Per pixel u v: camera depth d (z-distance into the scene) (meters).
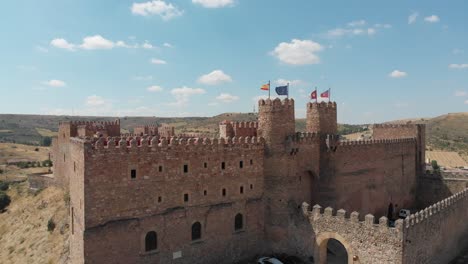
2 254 74.31
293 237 56.84
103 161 43.78
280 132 58.06
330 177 64.19
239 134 68.31
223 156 54.41
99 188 43.50
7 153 198.38
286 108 58.47
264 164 58.62
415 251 48.47
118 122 86.88
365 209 72.81
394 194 82.25
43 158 192.25
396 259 45.97
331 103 66.38
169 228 49.25
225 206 54.59
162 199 48.66
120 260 45.16
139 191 46.66
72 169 50.56
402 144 85.06
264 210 58.78
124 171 45.44
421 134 92.88
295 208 57.03
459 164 193.00
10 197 106.50
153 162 47.81
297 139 59.53
